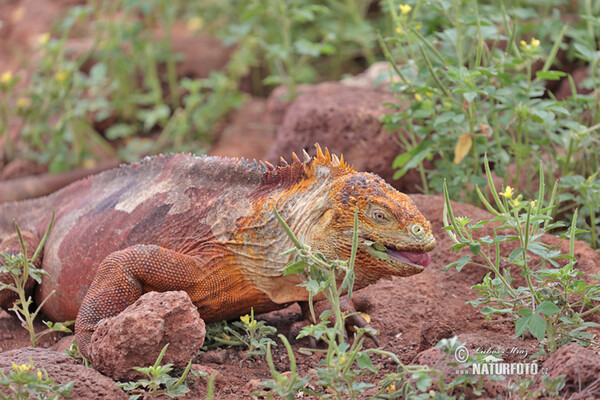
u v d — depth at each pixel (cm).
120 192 593
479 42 689
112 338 460
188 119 1179
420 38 691
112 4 1279
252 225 516
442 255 638
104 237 569
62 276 592
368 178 499
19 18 1373
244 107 1207
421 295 603
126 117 1190
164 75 1245
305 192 512
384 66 1023
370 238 489
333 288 433
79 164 1093
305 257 438
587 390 407
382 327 569
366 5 1326
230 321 565
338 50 1287
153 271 515
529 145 764
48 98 1068
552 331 466
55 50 1083
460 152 684
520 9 913
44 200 665
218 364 521
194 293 525
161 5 1206
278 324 593
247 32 1113
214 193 544
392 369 503
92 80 1087
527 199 716
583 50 741
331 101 886
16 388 428
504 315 557
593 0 1037
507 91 655
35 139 1078
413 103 714
